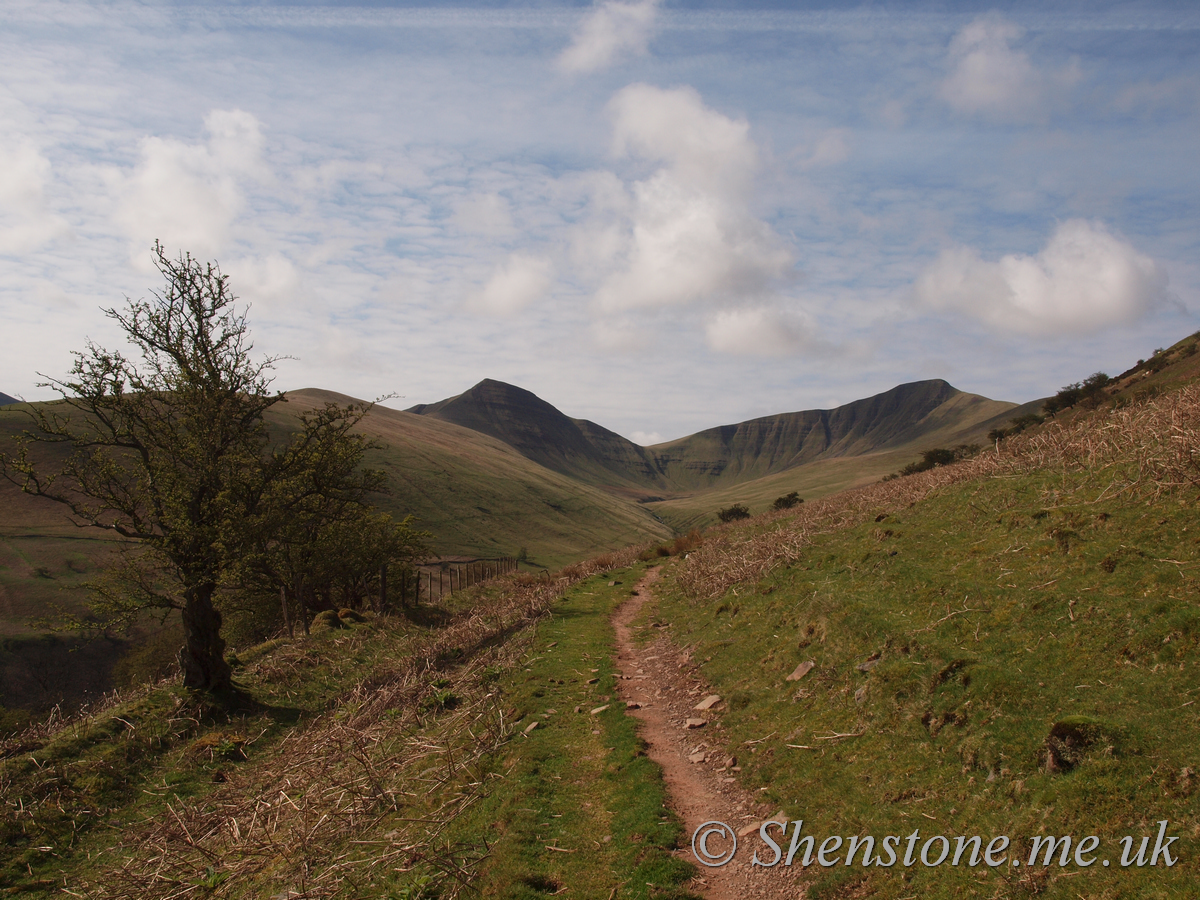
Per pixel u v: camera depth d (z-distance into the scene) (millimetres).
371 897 8664
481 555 146250
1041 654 8977
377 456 186750
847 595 13555
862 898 6992
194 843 12359
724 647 15672
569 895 7852
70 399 20688
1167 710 7160
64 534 99750
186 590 20672
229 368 23203
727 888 7664
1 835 13586
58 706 20469
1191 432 12242
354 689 21531
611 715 13305
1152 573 9375
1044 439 17719
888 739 9320
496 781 11117
